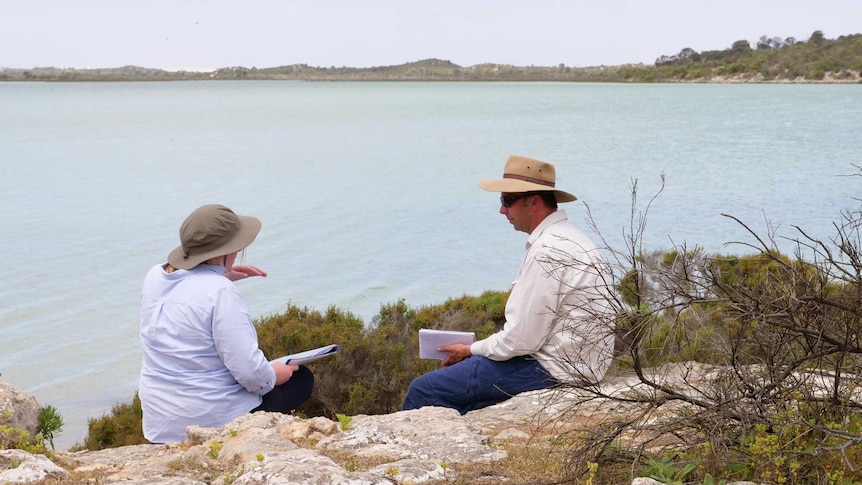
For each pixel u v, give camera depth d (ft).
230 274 14.92
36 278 61.11
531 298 14.32
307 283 60.49
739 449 9.52
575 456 10.17
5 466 10.35
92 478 10.34
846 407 9.60
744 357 9.71
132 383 40.34
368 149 191.11
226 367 13.30
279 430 11.86
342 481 9.06
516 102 545.44
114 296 55.98
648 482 8.87
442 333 16.02
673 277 9.52
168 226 83.97
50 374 41.52
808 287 9.21
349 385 27.12
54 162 158.51
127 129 274.57
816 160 146.10
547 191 15.30
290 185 121.39
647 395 10.65
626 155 165.07
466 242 76.28
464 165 152.15
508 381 14.97
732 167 136.87
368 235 80.02
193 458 10.78
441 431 11.87
